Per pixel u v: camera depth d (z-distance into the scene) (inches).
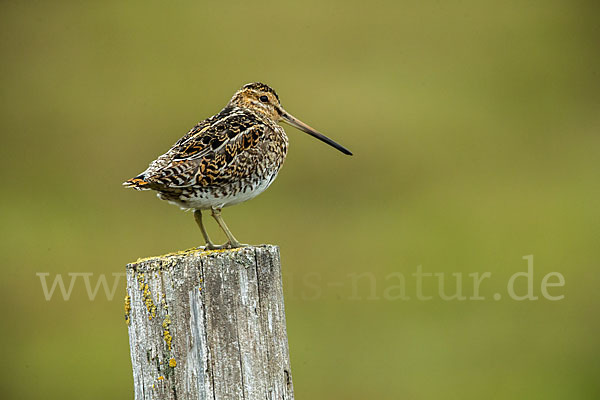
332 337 505.4
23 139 704.4
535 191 653.3
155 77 774.5
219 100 744.3
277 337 217.6
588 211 625.6
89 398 470.0
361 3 879.7
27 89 760.3
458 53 830.5
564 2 890.7
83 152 690.8
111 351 505.7
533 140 724.0
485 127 725.3
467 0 888.3
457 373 471.2
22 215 611.8
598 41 849.5
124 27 842.8
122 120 722.8
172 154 272.4
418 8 874.8
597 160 695.7
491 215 623.2
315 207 630.5
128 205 632.4
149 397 217.2
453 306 534.6
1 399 468.1
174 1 896.3
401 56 809.5
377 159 687.1
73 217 613.3
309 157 684.1
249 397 214.8
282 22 857.5
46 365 490.6
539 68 816.3
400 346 492.1
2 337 514.0
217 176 274.2
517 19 881.5
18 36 829.8
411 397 445.1
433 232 598.5
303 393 456.1
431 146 703.7
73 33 839.1
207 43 824.3
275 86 757.9
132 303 218.5
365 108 737.0
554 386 455.8
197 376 214.5
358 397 460.1
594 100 778.8
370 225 605.9
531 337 503.2
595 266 557.6
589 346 495.5
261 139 291.7
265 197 636.7
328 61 800.3
